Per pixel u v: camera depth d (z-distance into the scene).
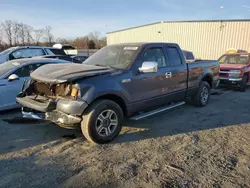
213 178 2.84
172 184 2.70
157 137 4.13
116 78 3.84
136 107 4.28
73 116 3.44
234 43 19.56
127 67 4.14
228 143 3.93
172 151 3.58
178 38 22.98
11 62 6.12
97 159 3.28
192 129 4.58
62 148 3.62
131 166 3.10
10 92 5.36
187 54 12.13
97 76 3.64
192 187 2.65
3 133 4.18
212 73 6.61
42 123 4.71
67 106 3.36
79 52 30.41
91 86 3.49
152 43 4.79
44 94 3.94
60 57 9.84
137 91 4.21
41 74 3.80
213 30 20.52
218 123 4.99
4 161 3.19
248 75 9.48
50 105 3.49
